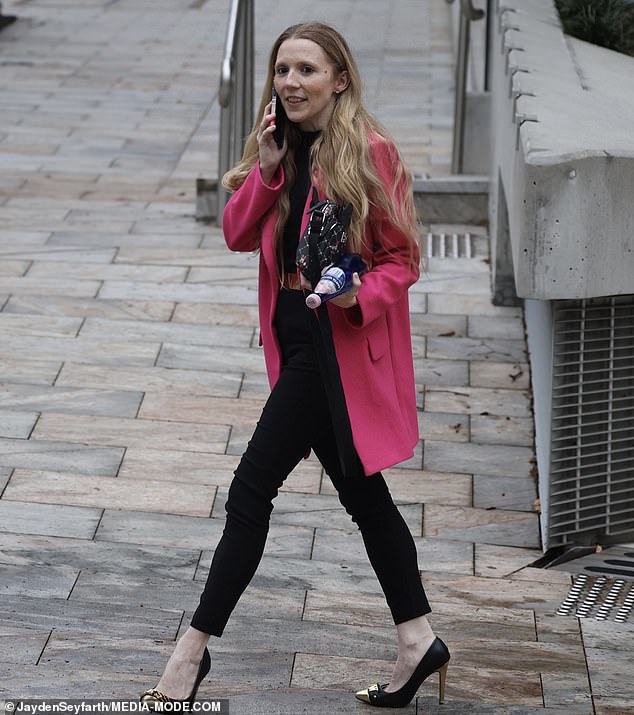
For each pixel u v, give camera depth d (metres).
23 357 11.00
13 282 12.63
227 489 9.07
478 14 15.62
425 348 11.50
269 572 8.00
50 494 8.87
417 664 6.41
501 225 12.16
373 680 6.87
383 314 6.29
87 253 13.57
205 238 14.26
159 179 16.69
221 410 10.27
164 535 8.41
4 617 7.31
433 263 13.64
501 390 10.77
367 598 7.76
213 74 23.67
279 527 8.58
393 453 6.20
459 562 8.24
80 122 19.59
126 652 7.01
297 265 5.95
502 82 11.10
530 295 7.13
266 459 6.18
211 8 31.41
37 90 21.69
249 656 7.04
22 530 8.37
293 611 7.56
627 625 7.53
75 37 26.98
